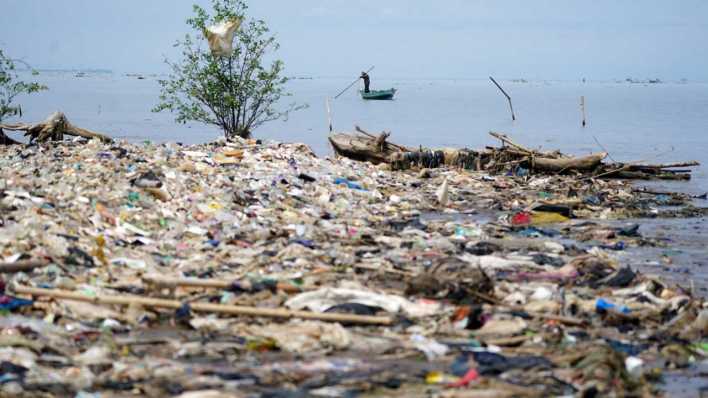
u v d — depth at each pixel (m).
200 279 47.91
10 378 32.41
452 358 37.59
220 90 131.38
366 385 33.16
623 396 33.47
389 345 39.03
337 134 125.75
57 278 46.53
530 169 120.06
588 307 47.47
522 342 40.38
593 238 72.06
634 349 40.72
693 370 38.41
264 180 85.88
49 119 106.19
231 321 42.00
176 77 132.00
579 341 41.31
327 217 75.06
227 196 75.12
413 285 48.31
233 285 46.56
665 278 58.56
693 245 70.81
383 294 46.97
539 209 83.25
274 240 62.16
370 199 87.50
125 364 34.97
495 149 123.12
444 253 60.84
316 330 40.41
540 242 66.44
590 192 101.75
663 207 93.69
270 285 47.06
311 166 100.88
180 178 79.19
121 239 58.88
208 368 35.12
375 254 60.16
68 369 34.06
